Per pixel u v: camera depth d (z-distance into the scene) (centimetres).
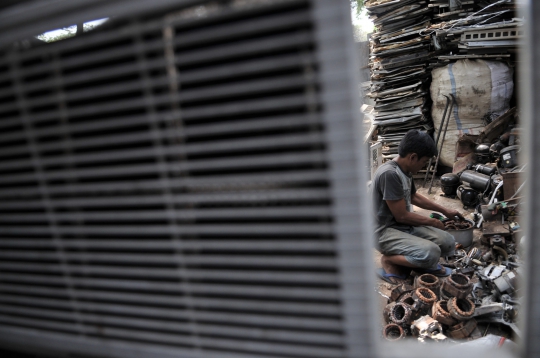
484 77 554
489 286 282
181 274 108
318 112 89
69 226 117
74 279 122
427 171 621
